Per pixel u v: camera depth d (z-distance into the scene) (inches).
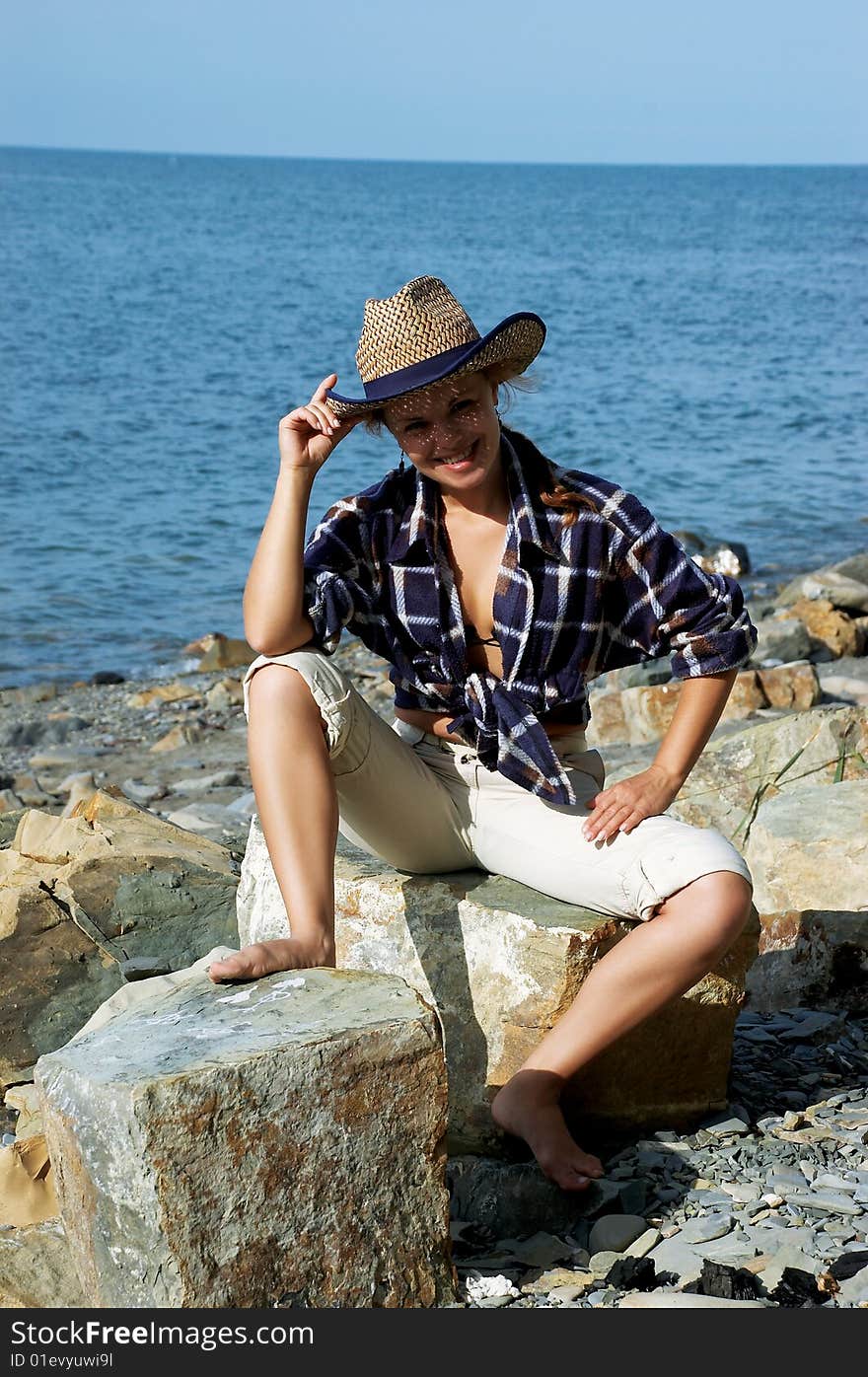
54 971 168.1
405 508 131.6
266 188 7736.2
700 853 120.0
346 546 130.3
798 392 1170.6
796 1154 124.7
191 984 112.0
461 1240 114.7
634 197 7490.2
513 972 125.8
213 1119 92.7
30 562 606.5
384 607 132.1
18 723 392.8
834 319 1831.9
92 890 173.3
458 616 130.0
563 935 122.5
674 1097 131.1
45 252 2706.7
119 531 668.7
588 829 125.6
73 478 789.2
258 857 147.2
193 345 1441.9
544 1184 116.6
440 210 5492.1
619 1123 129.5
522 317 122.3
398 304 123.3
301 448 126.6
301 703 121.0
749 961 130.8
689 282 2395.4
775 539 651.5
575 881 126.1
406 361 122.0
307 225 4119.1
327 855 118.7
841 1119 132.8
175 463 844.6
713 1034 130.8
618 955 119.2
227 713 412.8
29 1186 124.7
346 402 124.3
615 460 862.5
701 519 695.7
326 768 121.0
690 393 1159.0
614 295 2135.8
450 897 131.3
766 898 182.9
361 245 3245.6
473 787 133.0
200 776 341.7
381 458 796.6
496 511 129.6
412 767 132.1
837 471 831.7
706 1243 110.2
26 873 178.4
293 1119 95.5
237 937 175.3
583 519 127.6
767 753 226.1
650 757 294.0
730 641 129.3
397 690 138.9
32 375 1202.6
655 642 132.0
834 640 399.9
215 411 1045.2
